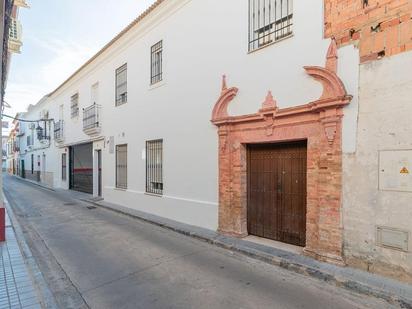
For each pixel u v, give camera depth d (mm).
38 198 14422
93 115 13617
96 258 5465
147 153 9773
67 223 8562
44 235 7191
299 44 5172
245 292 3992
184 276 4566
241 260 5254
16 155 40125
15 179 30781
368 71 4281
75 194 15555
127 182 10898
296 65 5223
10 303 3498
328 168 4730
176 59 8266
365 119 4316
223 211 6633
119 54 11578
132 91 10602
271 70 5648
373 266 4234
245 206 6465
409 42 3885
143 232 7359
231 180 6512
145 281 4406
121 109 11398
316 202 4988
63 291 4125
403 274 3934
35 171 27156
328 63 4711
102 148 13094
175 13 8289
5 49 7074
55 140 19922
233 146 6492
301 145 5562
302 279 4391
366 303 3648
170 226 7527
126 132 11016
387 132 4094
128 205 10727
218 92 6848
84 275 4680
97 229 7750
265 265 4984
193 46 7621
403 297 3541
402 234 3939
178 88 8180
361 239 4359
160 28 8984
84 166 16312
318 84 4898
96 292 4078
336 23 4645
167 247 6074
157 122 9125
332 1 4707
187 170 7816
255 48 6074
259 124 5926
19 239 6500
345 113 4547
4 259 5012
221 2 6777
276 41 5543
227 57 6598
